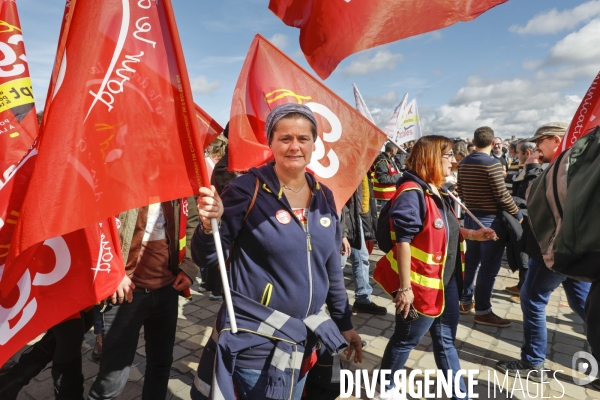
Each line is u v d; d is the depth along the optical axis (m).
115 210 1.27
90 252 1.66
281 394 1.45
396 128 7.44
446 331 2.40
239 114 2.51
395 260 2.45
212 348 1.57
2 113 1.90
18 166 1.40
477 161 3.86
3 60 1.92
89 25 1.23
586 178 1.42
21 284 1.50
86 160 1.23
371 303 4.18
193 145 1.34
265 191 1.55
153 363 2.18
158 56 1.30
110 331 1.94
